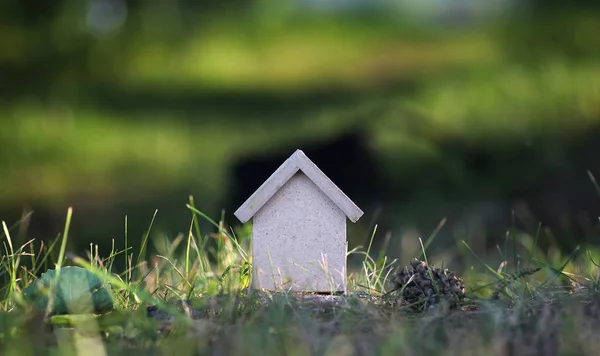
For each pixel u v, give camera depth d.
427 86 17.30
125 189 12.66
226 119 18.75
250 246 4.93
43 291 3.58
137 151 15.64
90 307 3.69
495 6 22.77
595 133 11.73
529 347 3.17
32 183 13.21
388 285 4.43
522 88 14.59
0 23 19.88
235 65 24.80
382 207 10.06
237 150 10.51
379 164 10.46
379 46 26.33
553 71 15.36
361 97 19.92
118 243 9.05
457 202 10.06
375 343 3.20
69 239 9.35
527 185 10.41
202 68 23.81
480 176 10.73
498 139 11.52
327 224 3.97
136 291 3.65
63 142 15.66
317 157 10.53
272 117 18.86
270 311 3.46
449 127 12.11
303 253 3.97
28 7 19.95
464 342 3.23
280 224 3.97
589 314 3.58
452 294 3.87
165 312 3.71
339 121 11.92
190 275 4.46
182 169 13.94
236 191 9.50
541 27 18.08
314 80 23.06
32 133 15.81
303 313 3.55
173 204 11.28
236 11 26.52
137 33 22.27
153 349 3.20
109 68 20.98
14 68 19.33
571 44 17.38
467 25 26.56
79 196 12.20
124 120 18.38
